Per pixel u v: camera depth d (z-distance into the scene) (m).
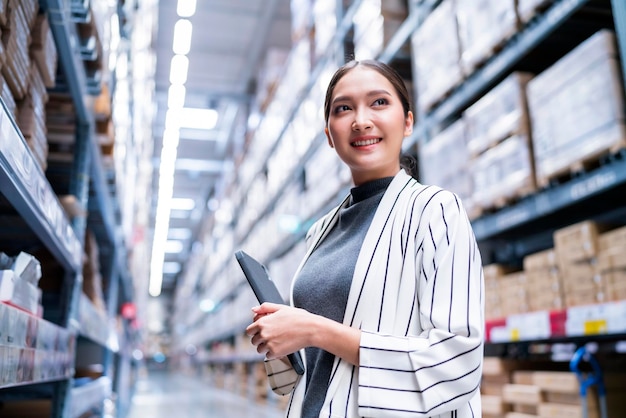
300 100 5.97
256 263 1.06
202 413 7.07
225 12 9.16
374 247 0.95
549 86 2.25
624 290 1.95
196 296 20.30
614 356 2.67
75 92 2.11
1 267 1.42
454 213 0.92
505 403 2.59
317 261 1.06
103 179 3.06
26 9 1.46
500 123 2.54
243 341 10.02
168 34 9.56
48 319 2.50
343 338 0.85
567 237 2.22
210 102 12.01
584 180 2.07
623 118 1.90
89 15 1.87
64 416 2.14
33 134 1.57
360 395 0.81
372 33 3.96
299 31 6.06
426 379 0.80
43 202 1.47
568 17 2.30
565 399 2.25
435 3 3.29
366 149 1.04
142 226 8.63
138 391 12.30
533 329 2.23
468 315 0.84
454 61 2.93
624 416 2.14
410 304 0.90
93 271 3.30
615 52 1.96
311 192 5.36
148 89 6.55
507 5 2.50
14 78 1.40
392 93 1.06
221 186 14.76
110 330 4.05
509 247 3.41
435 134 3.35
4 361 1.09
